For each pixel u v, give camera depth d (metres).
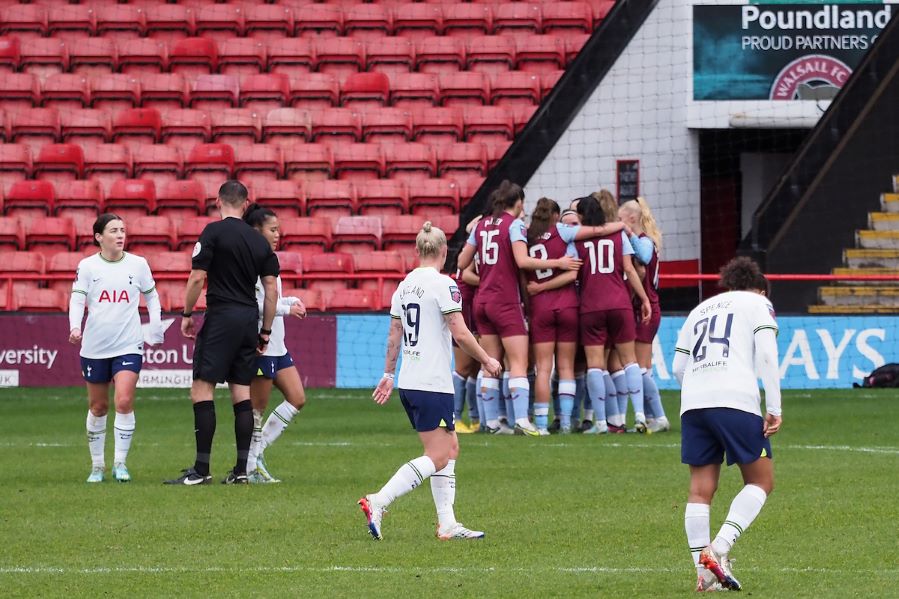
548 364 52.31
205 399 38.62
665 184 81.38
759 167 85.12
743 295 24.70
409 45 96.31
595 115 81.62
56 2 102.75
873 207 75.06
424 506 34.66
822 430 52.56
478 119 90.94
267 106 93.44
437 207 86.19
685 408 24.52
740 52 80.94
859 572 25.50
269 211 40.03
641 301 52.41
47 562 26.89
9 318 74.25
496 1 100.31
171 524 31.56
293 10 100.06
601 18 98.56
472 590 23.98
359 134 90.81
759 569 25.88
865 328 71.69
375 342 73.75
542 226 51.12
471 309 53.91
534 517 32.50
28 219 84.50
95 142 91.12
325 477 40.31
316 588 24.20
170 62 97.00
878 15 81.12
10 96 93.94
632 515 32.72
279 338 39.69
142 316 73.88
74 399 68.44
